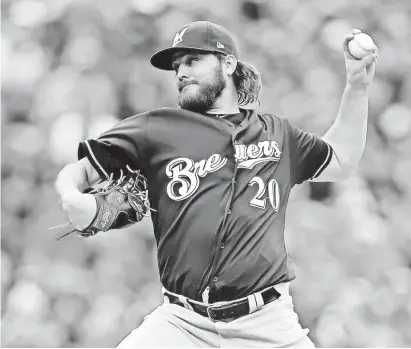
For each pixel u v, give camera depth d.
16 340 37.53
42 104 44.72
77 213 13.94
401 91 46.12
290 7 47.00
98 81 44.34
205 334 14.27
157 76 44.62
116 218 14.17
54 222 41.75
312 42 46.22
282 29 46.47
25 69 45.62
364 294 39.19
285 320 14.39
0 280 40.28
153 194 14.66
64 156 43.59
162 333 14.43
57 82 44.78
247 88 15.90
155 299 39.16
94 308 38.41
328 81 45.38
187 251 14.17
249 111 15.30
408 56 46.44
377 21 47.31
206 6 45.97
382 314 38.97
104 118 44.16
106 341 37.50
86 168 14.59
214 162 14.48
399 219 42.84
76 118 43.97
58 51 46.38
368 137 44.94
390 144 45.06
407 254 41.78
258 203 14.35
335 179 15.83
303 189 42.31
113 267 39.06
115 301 38.41
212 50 15.01
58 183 14.16
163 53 15.32
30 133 44.16
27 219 42.53
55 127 43.97
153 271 39.97
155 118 14.79
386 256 40.69
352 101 15.72
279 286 14.29
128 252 39.66
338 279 39.38
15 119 44.91
